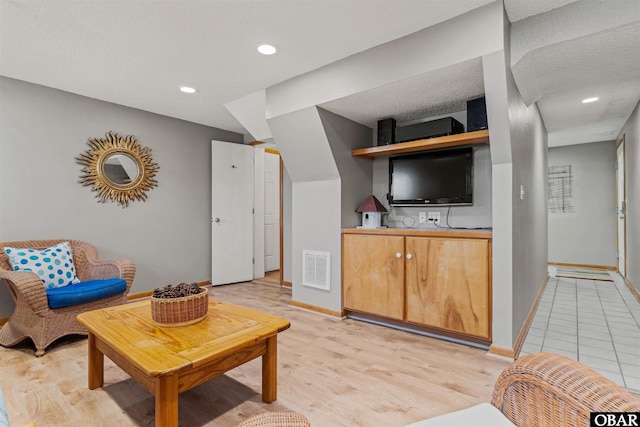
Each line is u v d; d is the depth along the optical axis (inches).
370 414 65.9
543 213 173.5
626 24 72.4
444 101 109.8
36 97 122.8
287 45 94.6
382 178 141.0
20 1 73.0
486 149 114.8
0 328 112.5
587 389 32.1
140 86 123.9
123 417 65.2
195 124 173.5
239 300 152.8
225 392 74.5
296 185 140.5
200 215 176.1
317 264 132.8
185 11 77.9
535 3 77.5
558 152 245.8
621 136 185.8
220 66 107.7
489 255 94.0
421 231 105.9
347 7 77.2
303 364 87.4
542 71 98.3
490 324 93.7
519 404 37.0
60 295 95.8
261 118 152.3
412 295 107.7
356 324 119.7
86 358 91.4
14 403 69.7
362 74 100.0
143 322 70.2
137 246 151.4
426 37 87.4
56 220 127.9
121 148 145.3
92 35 88.3
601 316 129.5
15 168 118.7
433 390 74.6
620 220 204.4
